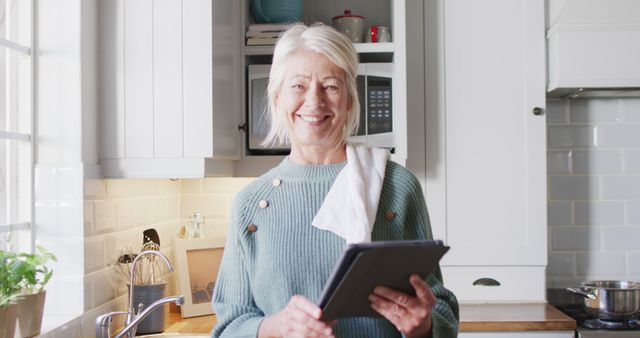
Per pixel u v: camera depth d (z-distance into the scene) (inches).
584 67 100.6
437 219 104.0
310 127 53.1
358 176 53.2
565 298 108.4
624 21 99.8
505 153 103.9
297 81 53.1
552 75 103.3
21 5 78.6
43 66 79.3
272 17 102.0
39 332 68.9
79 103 78.8
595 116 113.3
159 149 84.2
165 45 84.3
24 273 64.4
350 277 39.1
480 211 103.9
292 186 55.0
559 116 113.7
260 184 56.8
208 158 85.4
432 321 48.4
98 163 84.0
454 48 104.3
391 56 105.7
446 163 104.2
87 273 78.7
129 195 92.0
